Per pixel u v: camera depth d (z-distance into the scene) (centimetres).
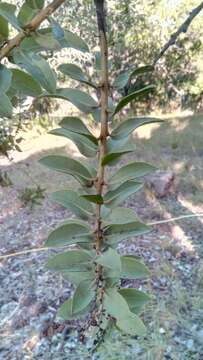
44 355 262
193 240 375
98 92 47
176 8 662
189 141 630
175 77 779
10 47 40
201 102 800
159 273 312
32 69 42
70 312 50
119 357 230
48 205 451
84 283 49
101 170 47
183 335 255
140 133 682
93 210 52
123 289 52
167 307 277
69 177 496
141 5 639
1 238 405
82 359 241
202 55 750
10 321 299
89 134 46
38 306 309
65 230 49
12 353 269
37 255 370
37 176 505
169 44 73
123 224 49
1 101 39
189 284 312
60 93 46
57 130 47
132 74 48
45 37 42
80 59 408
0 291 332
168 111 798
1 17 40
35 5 43
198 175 507
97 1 45
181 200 458
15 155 591
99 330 51
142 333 47
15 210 443
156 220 414
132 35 630
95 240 49
